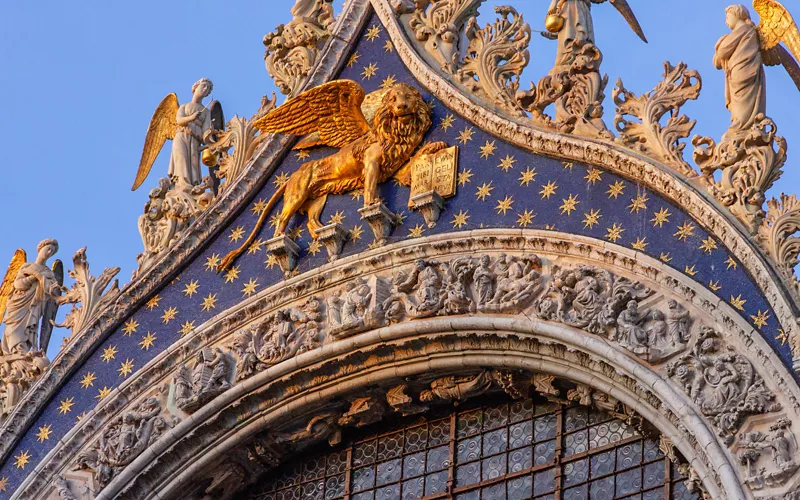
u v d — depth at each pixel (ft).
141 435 129.18
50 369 135.64
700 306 112.47
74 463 131.75
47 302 141.08
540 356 117.39
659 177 117.60
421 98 129.18
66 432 133.28
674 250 115.65
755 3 119.03
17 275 141.79
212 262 134.00
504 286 118.73
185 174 138.51
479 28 130.62
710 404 108.58
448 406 124.98
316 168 130.93
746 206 114.11
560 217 120.57
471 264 120.78
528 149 124.26
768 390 107.55
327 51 136.15
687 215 116.67
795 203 112.57
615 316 114.42
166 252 134.92
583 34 126.11
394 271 124.67
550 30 127.13
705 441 107.76
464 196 124.98
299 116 133.39
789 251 111.55
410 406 124.67
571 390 118.11
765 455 105.91
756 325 110.32
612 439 118.01
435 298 120.98
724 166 115.96
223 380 127.54
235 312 129.18
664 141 119.03
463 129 127.75
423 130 128.67
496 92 126.93
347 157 129.80
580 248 118.11
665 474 114.93
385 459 126.52
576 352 115.44
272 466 129.80
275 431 127.65
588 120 122.52
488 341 119.34
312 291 127.34
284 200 131.44
